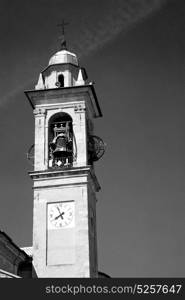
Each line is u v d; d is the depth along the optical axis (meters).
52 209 54.41
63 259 52.31
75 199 54.44
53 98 59.06
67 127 58.03
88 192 55.22
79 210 53.91
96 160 58.25
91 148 58.16
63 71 60.97
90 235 54.09
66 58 61.84
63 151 56.28
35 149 57.16
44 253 52.69
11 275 44.28
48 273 51.88
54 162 56.75
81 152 56.41
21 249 56.19
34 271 52.09
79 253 52.22
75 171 55.25
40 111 58.84
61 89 58.91
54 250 52.75
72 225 53.53
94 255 54.97
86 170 55.19
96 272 55.09
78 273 51.53
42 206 54.62
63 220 53.84
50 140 57.97
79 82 59.72
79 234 52.94
